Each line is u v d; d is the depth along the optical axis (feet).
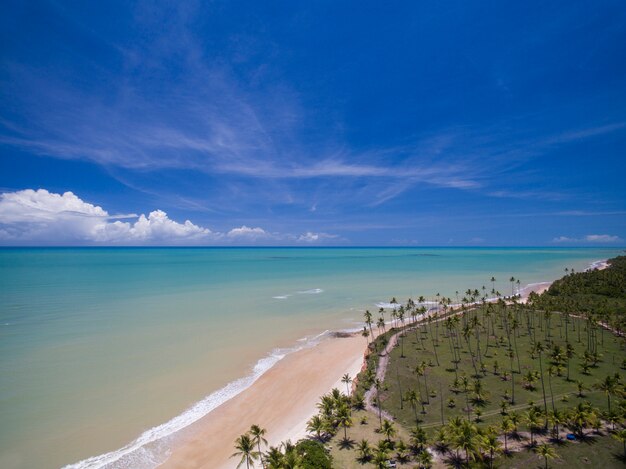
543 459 154.51
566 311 372.99
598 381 229.66
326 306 484.74
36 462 164.04
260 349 312.91
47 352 292.81
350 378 252.83
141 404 214.90
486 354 283.38
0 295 532.32
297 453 153.58
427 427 183.11
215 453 173.27
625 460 153.38
